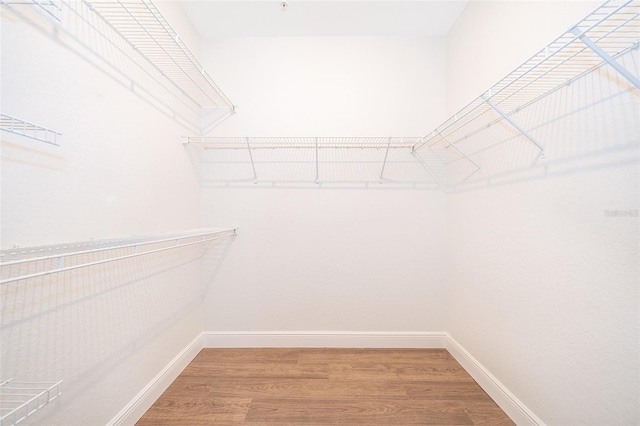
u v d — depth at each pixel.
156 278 1.57
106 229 1.19
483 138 1.65
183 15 1.86
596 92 0.96
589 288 0.99
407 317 2.12
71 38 1.01
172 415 1.41
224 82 2.13
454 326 2.02
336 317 2.13
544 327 1.19
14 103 0.82
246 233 2.13
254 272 2.13
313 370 1.81
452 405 1.48
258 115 2.12
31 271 0.88
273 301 2.13
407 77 2.11
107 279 1.20
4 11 0.80
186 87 1.92
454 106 2.00
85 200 1.08
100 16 1.14
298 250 2.13
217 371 1.80
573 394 1.05
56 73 0.95
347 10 1.88
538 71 1.19
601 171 0.94
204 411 1.43
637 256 0.84
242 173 2.14
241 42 2.13
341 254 2.13
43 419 0.92
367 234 2.12
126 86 1.32
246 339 2.13
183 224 1.88
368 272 2.12
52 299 0.95
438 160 2.11
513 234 1.38
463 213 1.88
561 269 1.10
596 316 0.96
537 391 1.23
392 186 2.12
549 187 1.16
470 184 1.79
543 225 1.19
